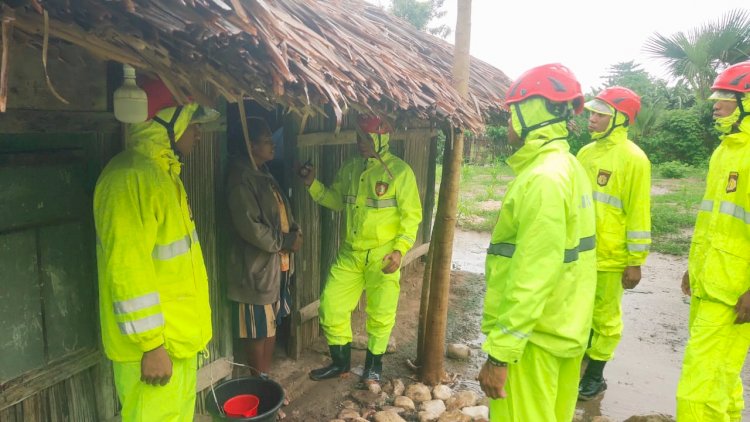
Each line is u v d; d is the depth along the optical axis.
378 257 3.67
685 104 23.28
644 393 3.99
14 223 2.10
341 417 3.38
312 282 4.34
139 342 1.90
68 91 2.17
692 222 10.29
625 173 3.56
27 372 2.20
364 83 2.23
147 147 2.05
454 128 3.35
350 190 3.77
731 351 2.81
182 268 2.11
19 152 2.09
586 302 2.29
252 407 2.85
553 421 2.29
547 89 2.18
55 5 1.23
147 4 1.32
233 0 1.43
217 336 3.31
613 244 3.64
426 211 6.69
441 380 3.93
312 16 2.46
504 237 2.27
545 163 2.12
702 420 2.84
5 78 1.11
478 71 5.18
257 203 3.13
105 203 1.88
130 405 2.08
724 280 2.78
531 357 2.24
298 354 4.14
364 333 4.77
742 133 2.80
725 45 18.03
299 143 3.88
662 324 5.43
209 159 3.11
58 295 2.30
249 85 1.70
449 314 5.55
